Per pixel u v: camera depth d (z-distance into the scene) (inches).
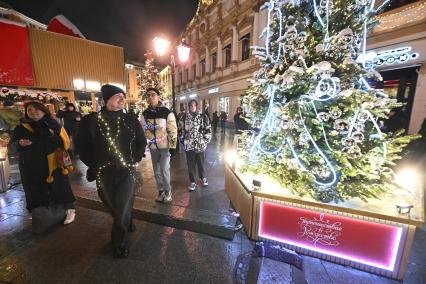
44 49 289.3
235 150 132.1
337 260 76.9
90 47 332.2
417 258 80.0
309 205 76.8
